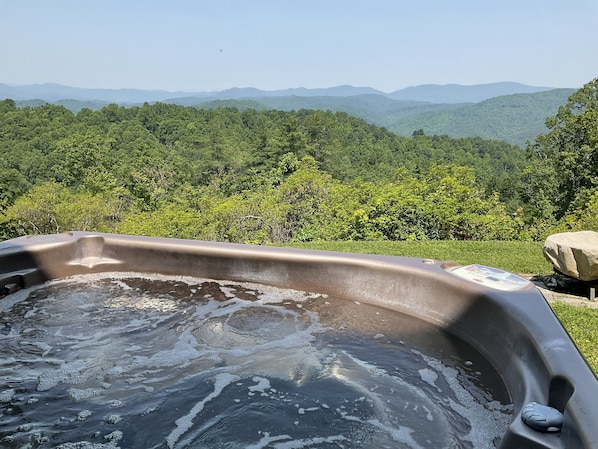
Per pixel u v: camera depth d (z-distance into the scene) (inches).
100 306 111.9
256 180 1024.2
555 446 45.8
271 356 88.2
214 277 123.6
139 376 82.1
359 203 289.3
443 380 78.2
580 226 226.7
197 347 92.2
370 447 62.7
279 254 116.6
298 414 70.5
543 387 59.5
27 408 72.6
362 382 78.8
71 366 85.5
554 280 142.3
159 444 64.1
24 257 122.3
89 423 68.8
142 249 130.2
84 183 992.2
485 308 85.0
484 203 282.2
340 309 106.3
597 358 87.1
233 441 64.7
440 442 63.0
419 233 261.1
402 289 102.3
